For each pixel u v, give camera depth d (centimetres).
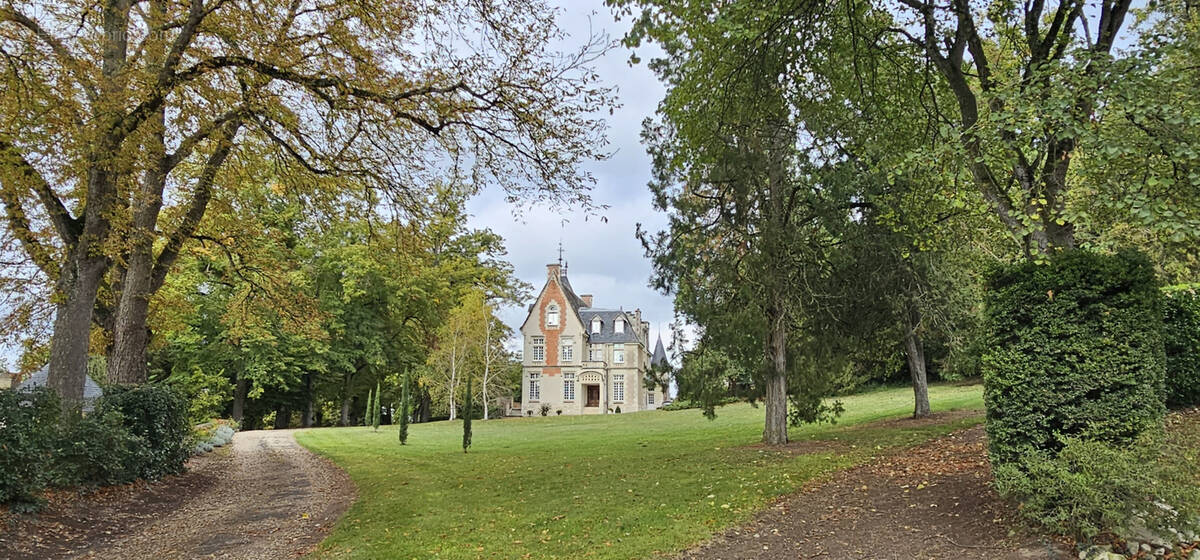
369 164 1234
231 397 3738
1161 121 727
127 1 1170
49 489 1021
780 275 1433
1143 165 775
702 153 1519
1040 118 781
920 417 2020
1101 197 787
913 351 2064
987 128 826
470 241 4866
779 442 1614
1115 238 1183
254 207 1823
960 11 1017
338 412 5256
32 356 1513
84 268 1154
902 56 1271
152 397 1371
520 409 6406
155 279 1479
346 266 3909
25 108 947
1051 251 840
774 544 710
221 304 3472
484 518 959
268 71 1068
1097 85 771
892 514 770
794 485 1020
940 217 1355
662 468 1349
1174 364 1188
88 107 998
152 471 1309
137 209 1345
